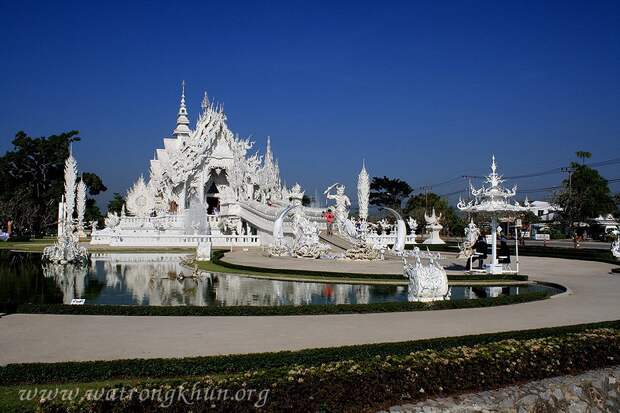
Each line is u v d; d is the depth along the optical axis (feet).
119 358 32.91
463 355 31.45
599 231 279.08
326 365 28.78
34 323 44.16
